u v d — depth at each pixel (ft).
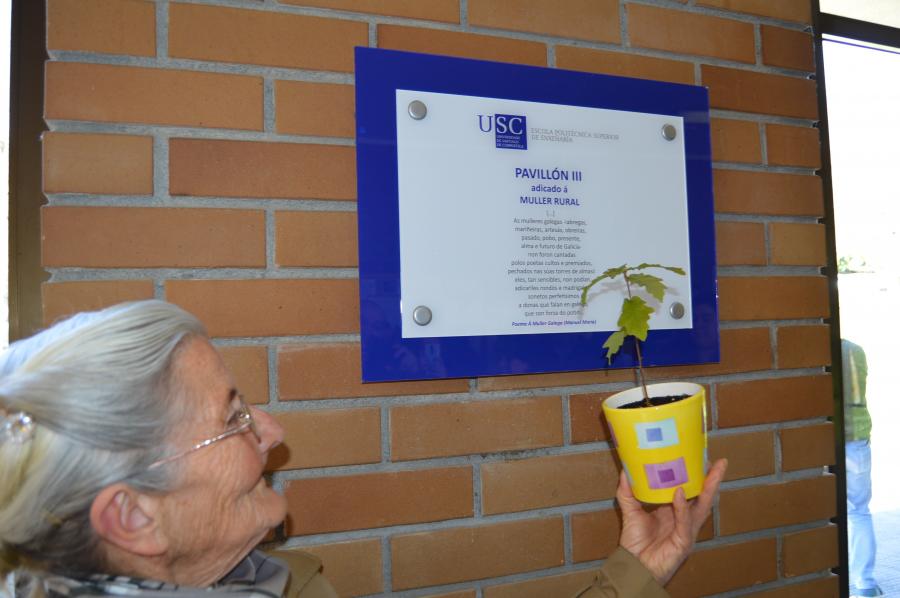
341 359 3.35
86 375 1.75
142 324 1.90
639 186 3.91
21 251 3.07
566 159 3.74
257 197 3.26
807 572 4.27
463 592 3.52
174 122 3.15
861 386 6.09
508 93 3.65
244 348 3.21
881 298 5.83
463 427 3.55
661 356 3.90
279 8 3.35
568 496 3.74
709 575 4.01
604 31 3.98
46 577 1.83
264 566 2.48
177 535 1.90
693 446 2.55
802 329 4.41
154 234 3.10
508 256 3.57
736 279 4.22
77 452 1.71
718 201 4.22
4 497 1.69
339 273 3.39
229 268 3.22
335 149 3.39
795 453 4.30
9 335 3.04
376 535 3.40
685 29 4.19
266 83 3.32
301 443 3.28
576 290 3.70
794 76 4.53
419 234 3.41
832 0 4.98
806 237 4.46
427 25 3.61
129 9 3.11
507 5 3.76
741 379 4.21
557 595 3.68
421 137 3.45
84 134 3.03
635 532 2.69
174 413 1.87
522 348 3.58
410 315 3.38
